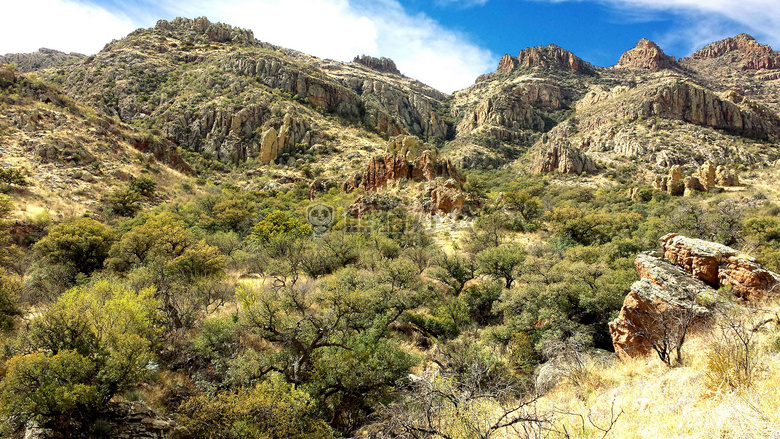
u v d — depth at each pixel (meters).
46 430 8.64
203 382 14.53
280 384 12.72
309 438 11.07
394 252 41.97
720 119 163.00
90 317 12.29
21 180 51.34
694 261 14.77
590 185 114.56
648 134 149.88
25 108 69.06
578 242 50.91
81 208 54.34
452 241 53.47
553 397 10.07
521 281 30.48
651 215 63.97
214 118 115.19
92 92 123.31
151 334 15.34
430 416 7.20
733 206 57.22
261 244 44.25
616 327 13.62
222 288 26.11
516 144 196.25
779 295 11.99
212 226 56.06
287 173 99.81
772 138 153.00
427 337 24.16
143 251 32.91
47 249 33.12
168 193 73.56
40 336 10.72
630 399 8.02
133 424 9.86
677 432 6.02
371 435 8.82
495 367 15.93
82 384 9.00
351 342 16.83
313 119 129.88
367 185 77.88
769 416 5.49
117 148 76.19
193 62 149.88
